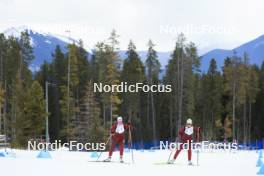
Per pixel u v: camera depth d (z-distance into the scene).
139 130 81.38
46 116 61.47
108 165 22.62
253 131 96.50
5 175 17.33
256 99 97.62
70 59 76.00
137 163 25.50
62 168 20.22
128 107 81.50
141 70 84.69
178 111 84.81
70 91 74.94
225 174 20.16
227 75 90.62
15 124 65.75
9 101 81.44
